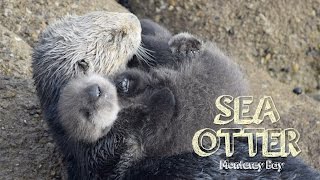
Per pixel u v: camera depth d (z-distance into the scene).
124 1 15.85
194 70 11.20
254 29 15.66
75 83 10.42
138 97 10.83
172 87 10.98
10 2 13.93
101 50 11.02
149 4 15.73
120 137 10.59
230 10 15.70
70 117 10.28
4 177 11.51
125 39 11.16
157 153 10.66
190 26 15.53
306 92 15.56
